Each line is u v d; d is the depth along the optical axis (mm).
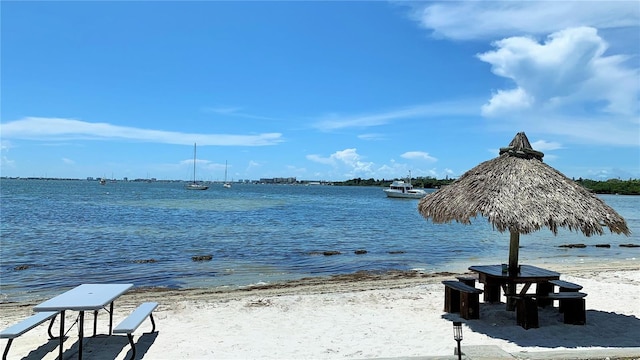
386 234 27719
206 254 18516
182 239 23031
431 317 8508
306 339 7188
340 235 26438
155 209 46469
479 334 7289
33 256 17406
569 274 13375
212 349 6664
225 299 10266
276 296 10570
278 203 65500
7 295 11508
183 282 13273
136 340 7055
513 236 8031
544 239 27062
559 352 5602
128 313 8906
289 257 18234
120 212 41188
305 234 26453
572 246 23141
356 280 13523
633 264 16969
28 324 5902
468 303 8180
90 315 8680
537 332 7344
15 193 85062
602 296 10227
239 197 85562
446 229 31969
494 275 7820
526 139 8281
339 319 8406
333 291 11469
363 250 20359
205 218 36438
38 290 12102
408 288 11445
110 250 19172
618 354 5590
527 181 7539
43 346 6723
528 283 7855
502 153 8391
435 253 20125
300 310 9070
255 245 21406
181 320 8281
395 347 6750
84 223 30469
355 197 99688
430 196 8828
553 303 9250
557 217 6977
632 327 7711
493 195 7328
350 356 6363
